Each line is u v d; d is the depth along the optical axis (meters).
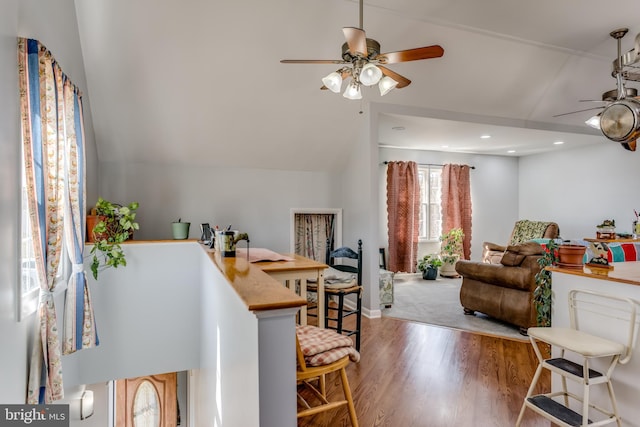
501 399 2.46
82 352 3.19
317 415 2.29
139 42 3.25
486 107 4.75
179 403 5.26
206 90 3.77
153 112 3.88
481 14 3.26
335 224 5.38
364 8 3.17
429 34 3.53
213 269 2.42
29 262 2.05
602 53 3.99
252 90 3.86
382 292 4.79
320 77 3.85
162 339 3.46
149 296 3.42
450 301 5.16
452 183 7.07
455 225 7.05
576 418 1.84
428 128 5.21
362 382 2.71
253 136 4.43
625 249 4.14
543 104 4.83
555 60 4.09
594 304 2.08
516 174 7.64
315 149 4.83
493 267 4.01
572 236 6.77
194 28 3.20
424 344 3.48
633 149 3.24
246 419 1.25
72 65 2.96
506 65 4.09
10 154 1.68
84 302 2.58
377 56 2.44
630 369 1.86
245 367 1.28
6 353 1.66
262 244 4.95
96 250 3.22
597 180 6.38
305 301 1.13
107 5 2.96
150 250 3.42
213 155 4.57
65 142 2.36
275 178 5.00
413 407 2.37
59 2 2.59
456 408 2.36
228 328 1.71
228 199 4.78
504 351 3.30
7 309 1.66
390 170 6.54
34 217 1.87
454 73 4.09
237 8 3.09
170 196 4.52
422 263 6.84
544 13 3.25
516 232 7.10
